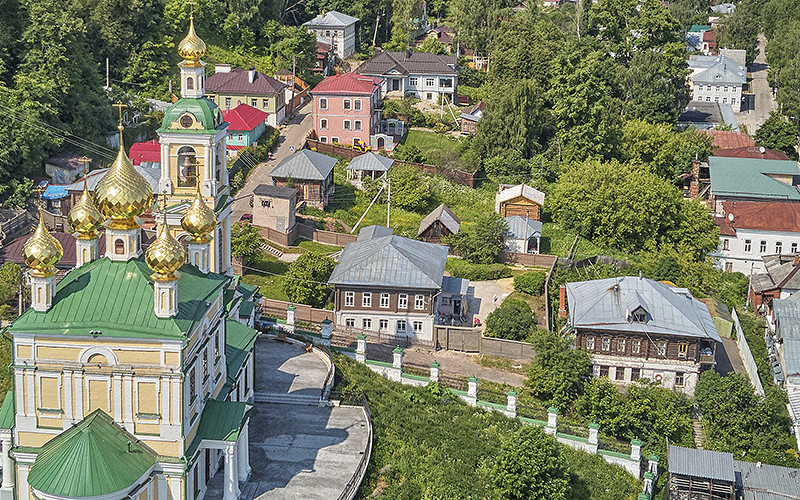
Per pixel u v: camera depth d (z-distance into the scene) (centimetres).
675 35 18575
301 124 16262
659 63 17925
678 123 18662
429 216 12762
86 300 5528
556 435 7856
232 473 5816
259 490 6062
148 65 16238
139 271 5669
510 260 12288
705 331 9556
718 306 11838
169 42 17012
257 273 10794
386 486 6500
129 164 5647
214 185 7181
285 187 12569
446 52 19975
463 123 16788
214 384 6159
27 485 5559
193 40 7038
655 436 8544
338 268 9944
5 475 5706
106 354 5416
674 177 15675
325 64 19025
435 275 9844
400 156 15075
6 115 11862
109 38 15875
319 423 7006
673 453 7794
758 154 15888
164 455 5519
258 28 19512
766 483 7744
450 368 9331
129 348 5412
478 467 6962
